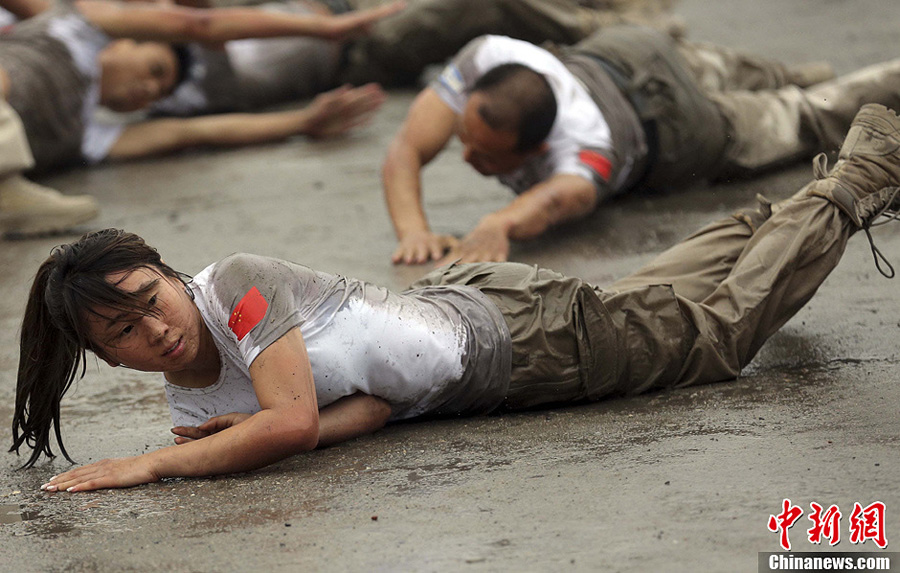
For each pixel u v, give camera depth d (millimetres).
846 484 6105
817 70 16969
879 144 8453
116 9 18953
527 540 5773
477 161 13055
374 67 22828
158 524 6484
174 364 7078
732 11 27469
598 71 13703
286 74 22562
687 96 13922
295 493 6801
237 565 5812
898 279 10430
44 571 5992
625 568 5363
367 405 7777
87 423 8867
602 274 11648
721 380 8438
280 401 7051
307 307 7367
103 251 6793
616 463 6789
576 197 12875
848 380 8102
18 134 15273
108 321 6727
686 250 9328
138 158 19953
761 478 6297
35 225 15508
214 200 16609
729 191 14367
